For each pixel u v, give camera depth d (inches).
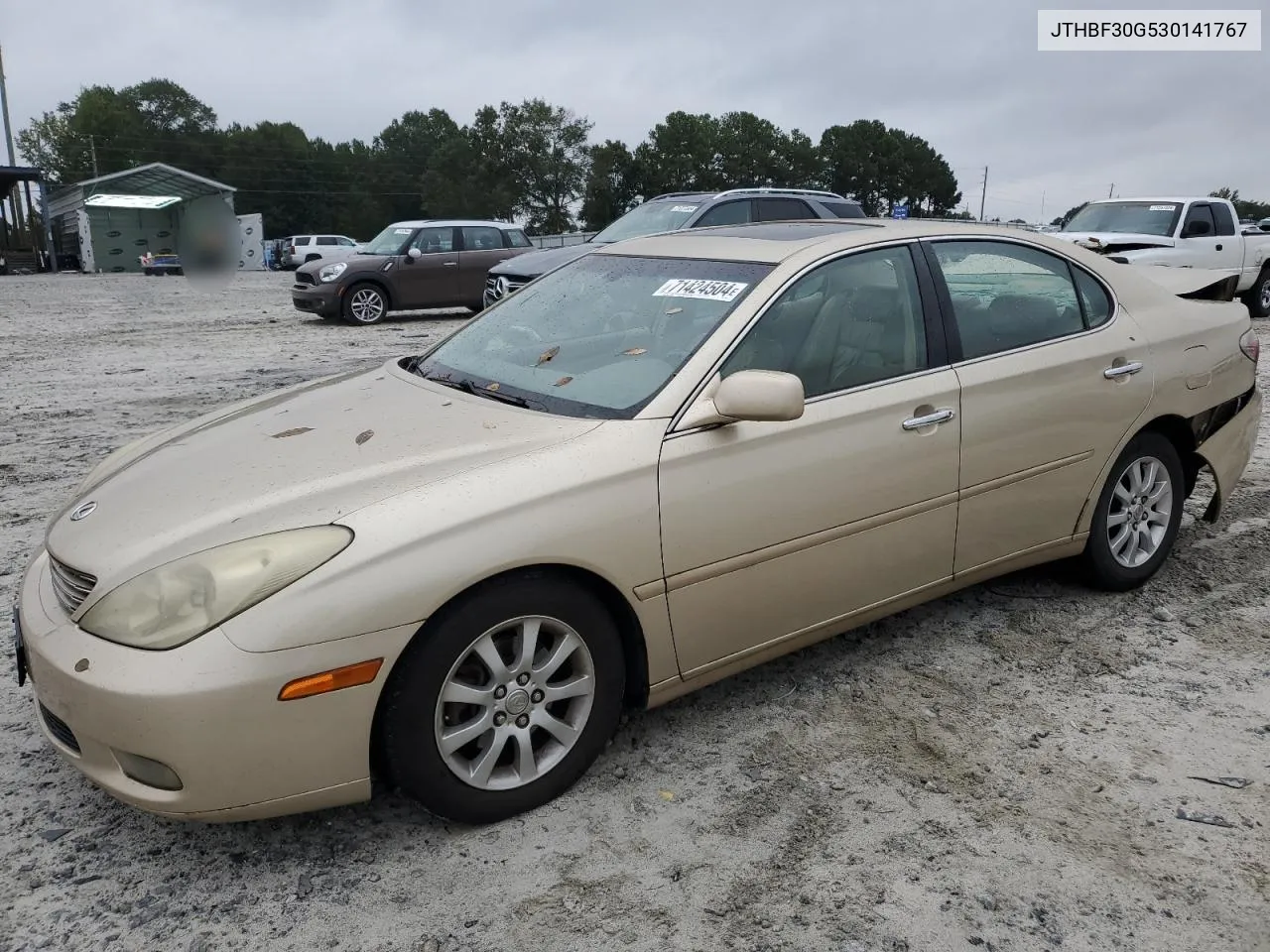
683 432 116.3
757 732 129.0
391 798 116.1
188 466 117.5
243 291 997.2
